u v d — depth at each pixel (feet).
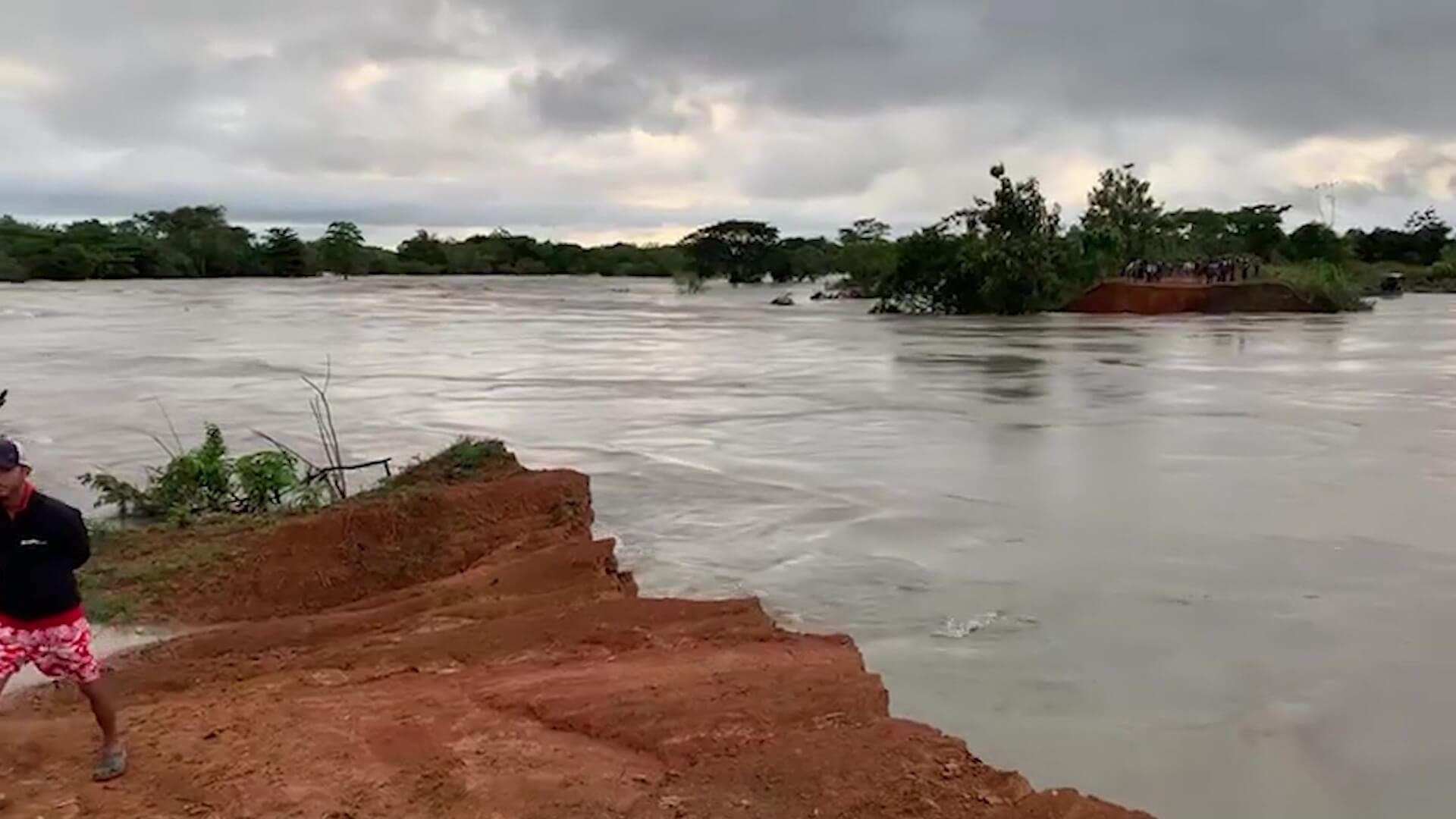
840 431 61.87
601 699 21.61
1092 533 39.24
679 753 19.17
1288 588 32.86
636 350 118.11
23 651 17.43
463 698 21.89
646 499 45.19
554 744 19.51
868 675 23.44
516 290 339.98
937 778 18.33
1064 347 118.01
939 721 23.73
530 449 56.80
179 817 16.57
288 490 43.60
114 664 26.40
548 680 22.99
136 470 52.03
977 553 37.06
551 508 38.78
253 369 97.19
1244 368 95.09
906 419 65.82
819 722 20.75
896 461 52.80
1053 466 51.34
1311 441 57.77
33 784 17.72
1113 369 94.89
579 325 166.09
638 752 19.42
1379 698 24.89
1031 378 87.97
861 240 361.30
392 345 124.57
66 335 139.13
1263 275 199.82
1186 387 81.10
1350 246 311.88
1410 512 41.86
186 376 90.99
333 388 82.99
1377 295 264.52
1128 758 21.99
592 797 17.31
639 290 347.77
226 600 31.68
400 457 55.57
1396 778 21.24
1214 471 49.85
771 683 22.66
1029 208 202.69
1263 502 43.68
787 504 44.14
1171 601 31.78
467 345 124.77
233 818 16.51
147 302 237.25
